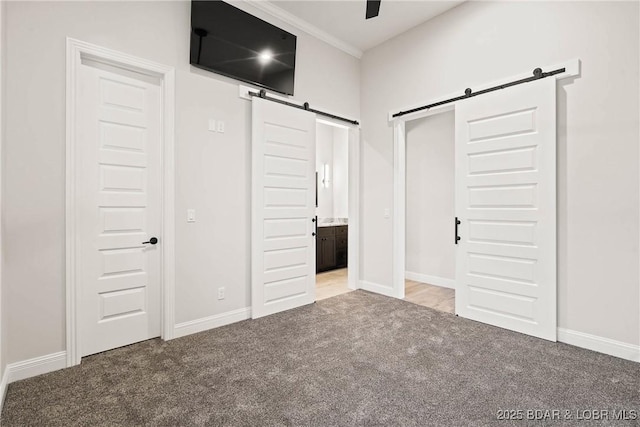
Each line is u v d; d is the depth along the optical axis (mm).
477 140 3182
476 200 3191
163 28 2717
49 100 2188
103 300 2516
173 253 2764
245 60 3203
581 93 2600
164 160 2730
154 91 2742
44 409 1807
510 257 2971
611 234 2479
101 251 2498
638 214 2367
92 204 2445
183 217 2832
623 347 2424
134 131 2639
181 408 1819
